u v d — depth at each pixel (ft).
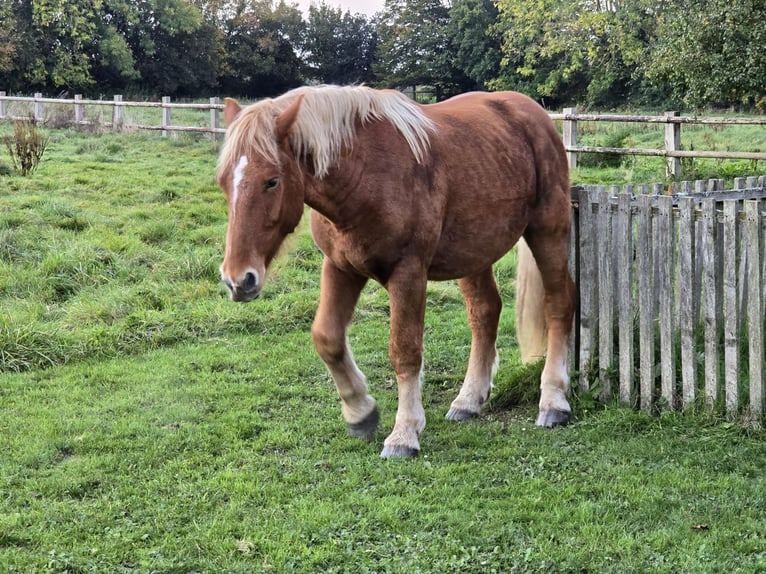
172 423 16.89
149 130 66.74
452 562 11.00
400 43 169.68
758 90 45.62
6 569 11.01
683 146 59.26
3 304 24.95
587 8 131.54
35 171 44.60
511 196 16.05
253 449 15.49
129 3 156.35
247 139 12.80
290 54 191.01
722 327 18.48
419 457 14.97
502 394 18.15
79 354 21.53
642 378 16.76
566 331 17.39
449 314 25.64
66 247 29.71
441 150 15.10
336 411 17.62
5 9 134.82
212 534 11.94
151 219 34.83
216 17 179.01
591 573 10.80
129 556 11.41
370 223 14.14
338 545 11.62
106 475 14.23
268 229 12.91
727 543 11.46
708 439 15.07
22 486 13.80
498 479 13.92
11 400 18.39
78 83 143.64
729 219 15.03
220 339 23.06
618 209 16.78
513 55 151.23
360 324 24.68
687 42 45.98
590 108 134.41
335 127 13.58
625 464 14.35
